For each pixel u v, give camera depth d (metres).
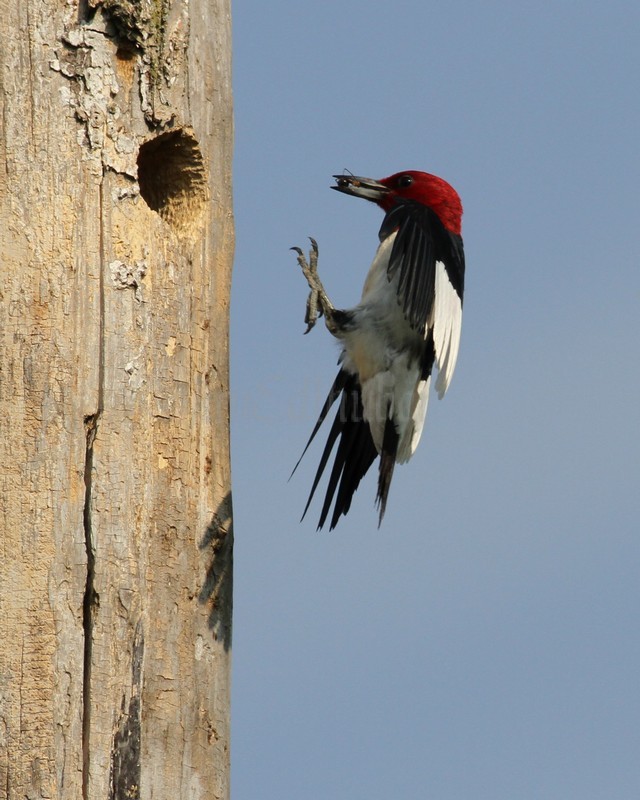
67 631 9.35
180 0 10.84
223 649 10.34
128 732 9.43
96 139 10.20
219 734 10.17
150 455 10.00
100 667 9.41
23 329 9.70
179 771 9.74
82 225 10.02
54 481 9.54
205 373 10.60
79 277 9.94
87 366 9.84
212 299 10.82
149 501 9.92
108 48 10.38
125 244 10.18
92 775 9.21
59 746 9.16
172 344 10.33
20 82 10.05
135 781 9.41
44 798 9.02
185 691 9.90
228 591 10.48
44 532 9.44
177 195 11.11
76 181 10.05
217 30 11.22
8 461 9.49
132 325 10.08
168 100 10.68
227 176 11.29
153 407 10.10
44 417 9.61
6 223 9.82
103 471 9.73
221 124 11.20
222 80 11.23
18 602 9.29
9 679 9.16
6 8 10.08
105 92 10.30
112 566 9.61
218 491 10.57
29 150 9.98
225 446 10.75
